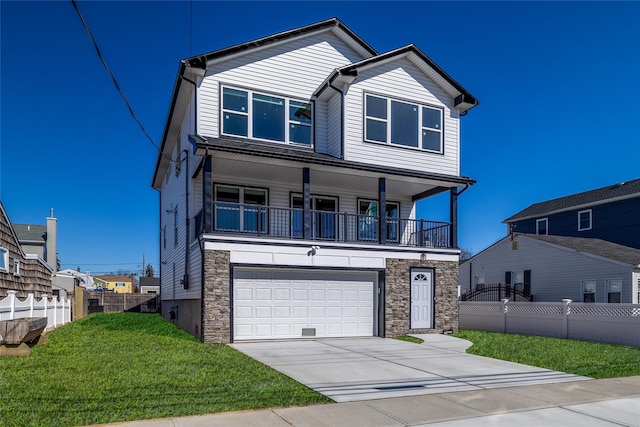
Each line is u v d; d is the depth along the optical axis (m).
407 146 15.62
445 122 16.44
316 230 16.11
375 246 14.50
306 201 13.90
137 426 5.12
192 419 5.43
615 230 25.42
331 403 6.35
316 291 13.81
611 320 12.90
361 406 6.23
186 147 15.58
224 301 12.34
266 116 14.73
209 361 9.02
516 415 5.99
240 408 5.93
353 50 16.39
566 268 22.23
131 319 19.73
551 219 29.48
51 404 5.79
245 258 12.75
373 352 11.07
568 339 13.83
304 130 15.30
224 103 14.16
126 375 7.51
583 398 6.91
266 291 13.18
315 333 13.67
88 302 26.55
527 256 24.42
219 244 12.47
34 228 35.44
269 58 14.98
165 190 21.25
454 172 16.36
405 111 15.81
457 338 14.02
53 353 9.62
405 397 6.78
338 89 14.90
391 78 15.69
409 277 14.92
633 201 24.64
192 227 14.55
